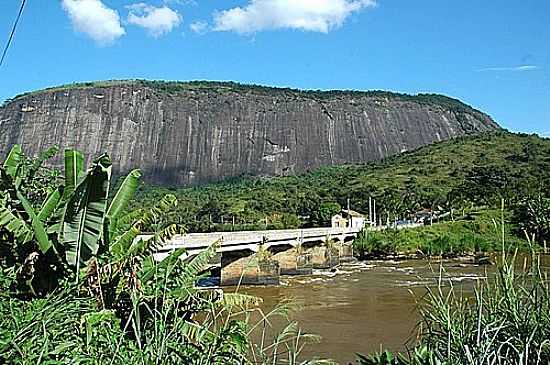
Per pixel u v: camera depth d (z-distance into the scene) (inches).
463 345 192.5
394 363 223.3
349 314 1103.0
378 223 3425.2
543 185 2397.9
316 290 1518.2
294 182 5452.8
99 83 7135.8
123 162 6776.6
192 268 353.4
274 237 1932.8
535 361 193.0
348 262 2439.7
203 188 5880.9
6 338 225.8
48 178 413.4
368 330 931.3
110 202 352.5
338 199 4015.8
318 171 6594.5
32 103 6220.5
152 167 6909.5
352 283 1641.2
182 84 7746.1
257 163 7406.5
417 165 5068.9
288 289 1566.2
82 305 289.1
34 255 323.9
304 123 7859.3
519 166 4232.3
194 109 7475.4
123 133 6889.8
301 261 2137.1
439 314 224.1
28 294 318.0
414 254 2422.5
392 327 952.3
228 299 335.3
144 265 346.3
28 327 231.5
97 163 309.6
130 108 7062.0
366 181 4753.9
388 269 2036.2
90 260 318.7
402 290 1407.5
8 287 310.0
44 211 332.2
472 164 4709.6
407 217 3604.8
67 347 231.3
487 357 183.9
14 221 323.0
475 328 207.2
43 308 265.6
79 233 319.0
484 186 3282.5
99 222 319.9
